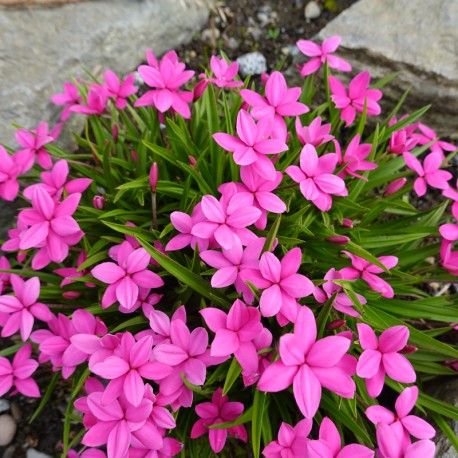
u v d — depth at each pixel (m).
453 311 0.28
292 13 0.48
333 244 0.28
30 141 0.28
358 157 0.28
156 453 0.23
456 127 0.42
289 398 0.29
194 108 0.33
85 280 0.27
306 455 0.22
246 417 0.24
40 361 0.28
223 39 0.47
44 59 0.37
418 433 0.22
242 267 0.23
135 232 0.27
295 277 0.22
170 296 0.30
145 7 0.42
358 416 0.28
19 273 0.30
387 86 0.42
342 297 0.24
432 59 0.40
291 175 0.24
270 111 0.25
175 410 0.24
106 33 0.40
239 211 0.23
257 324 0.22
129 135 0.35
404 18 0.41
